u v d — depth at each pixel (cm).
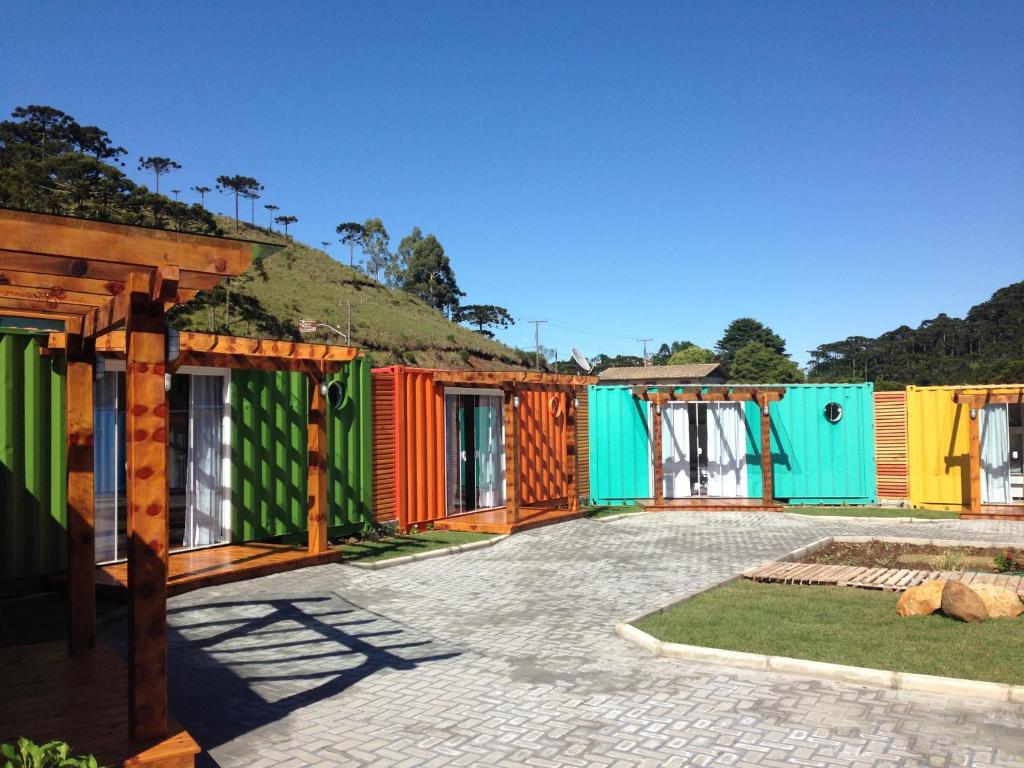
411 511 1341
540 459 1695
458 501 1504
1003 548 1176
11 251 369
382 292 8931
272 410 1104
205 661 628
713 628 711
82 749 404
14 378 816
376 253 11962
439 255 11612
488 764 440
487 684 580
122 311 492
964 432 1719
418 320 8044
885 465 1795
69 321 600
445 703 539
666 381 7681
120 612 750
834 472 1819
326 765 439
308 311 6462
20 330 823
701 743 464
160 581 419
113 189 5950
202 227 6309
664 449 1875
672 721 500
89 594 608
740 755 446
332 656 651
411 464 1353
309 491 1024
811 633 686
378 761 444
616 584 945
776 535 1360
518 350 8950
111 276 427
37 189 5509
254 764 439
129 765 386
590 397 1861
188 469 1011
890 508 1759
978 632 680
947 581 756
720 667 614
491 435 1595
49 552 838
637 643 684
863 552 1173
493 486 1592
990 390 1628
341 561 1034
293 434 1134
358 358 1252
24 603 797
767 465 1708
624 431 1861
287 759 446
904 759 436
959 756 439
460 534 1320
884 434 1800
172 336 437
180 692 554
